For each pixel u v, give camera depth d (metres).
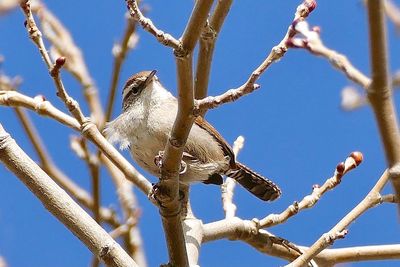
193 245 9.91
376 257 10.30
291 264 8.90
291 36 6.73
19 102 9.69
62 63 8.89
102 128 12.01
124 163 10.09
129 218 12.04
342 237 8.87
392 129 5.15
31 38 8.67
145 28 7.14
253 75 7.23
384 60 5.13
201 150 11.51
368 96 5.18
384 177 9.08
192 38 7.18
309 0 6.80
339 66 5.37
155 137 11.20
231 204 11.21
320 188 9.99
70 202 8.44
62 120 9.79
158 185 8.26
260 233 10.83
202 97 10.85
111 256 8.26
